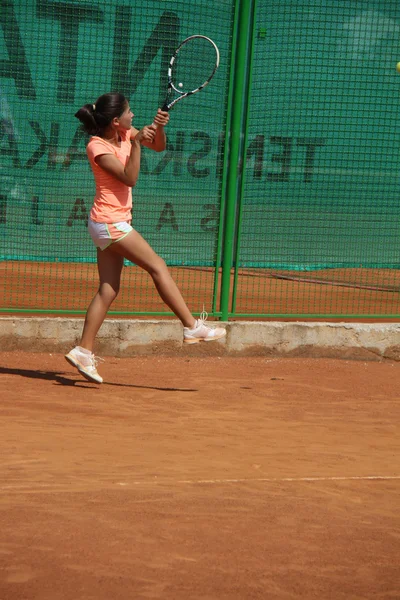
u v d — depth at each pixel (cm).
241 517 1048
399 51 2406
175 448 1359
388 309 3008
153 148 1772
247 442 1424
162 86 2361
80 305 2664
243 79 2236
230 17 2225
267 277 2961
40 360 2027
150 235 2370
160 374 1959
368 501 1144
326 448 1414
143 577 860
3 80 2386
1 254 2612
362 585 872
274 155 2406
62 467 1218
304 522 1045
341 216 2761
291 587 858
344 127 2423
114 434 1426
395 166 2502
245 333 2184
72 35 2380
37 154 2520
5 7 2320
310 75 2361
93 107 1723
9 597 800
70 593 816
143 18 2364
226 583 857
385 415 1691
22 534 952
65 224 2662
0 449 1288
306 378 1998
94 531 974
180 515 1042
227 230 2241
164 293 1755
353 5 2347
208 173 2286
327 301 3088
